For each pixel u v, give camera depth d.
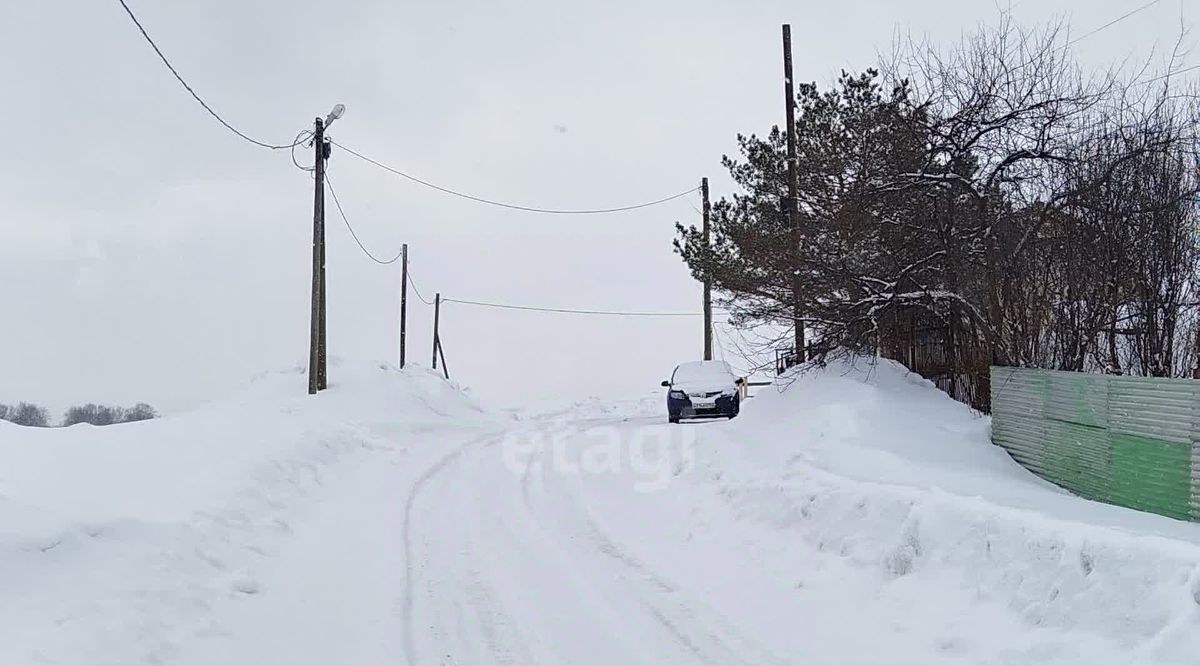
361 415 21.16
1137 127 13.48
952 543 7.47
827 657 6.28
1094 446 10.35
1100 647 5.67
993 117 15.21
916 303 16.02
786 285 17.89
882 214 16.20
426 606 7.57
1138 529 7.04
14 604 5.85
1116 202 13.05
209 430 14.35
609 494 13.01
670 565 8.99
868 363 16.77
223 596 7.20
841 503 9.21
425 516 11.34
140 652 5.75
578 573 8.69
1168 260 12.82
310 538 9.80
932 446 12.59
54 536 6.77
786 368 18.72
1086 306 13.12
